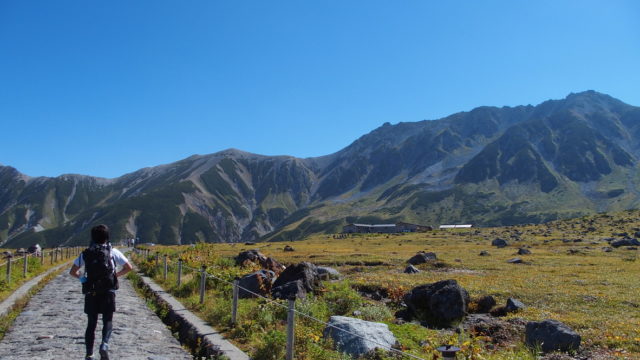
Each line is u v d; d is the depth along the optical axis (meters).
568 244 91.62
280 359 10.62
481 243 108.06
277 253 83.00
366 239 149.75
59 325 14.23
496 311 23.80
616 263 51.03
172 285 23.20
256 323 13.72
